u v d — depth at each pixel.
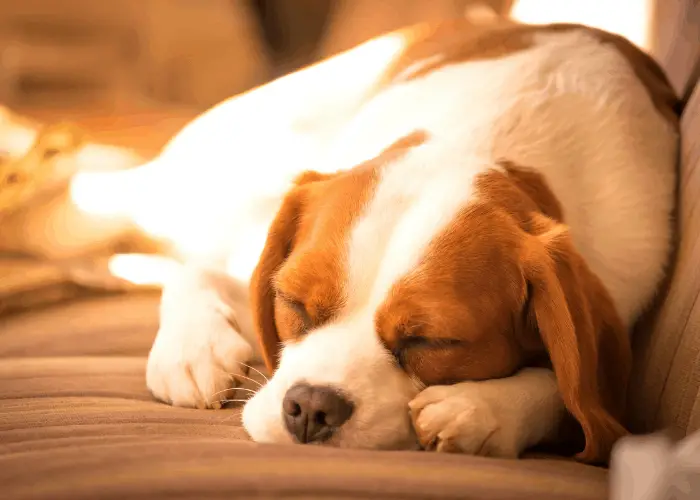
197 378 1.49
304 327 1.44
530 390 1.35
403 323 1.33
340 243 1.39
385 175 1.48
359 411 1.29
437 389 1.31
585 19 2.80
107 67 4.64
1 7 4.52
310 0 5.48
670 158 1.81
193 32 4.85
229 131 2.54
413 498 0.97
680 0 2.28
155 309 2.10
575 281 1.35
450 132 1.64
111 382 1.59
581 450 1.42
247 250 2.00
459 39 2.14
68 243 2.50
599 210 1.63
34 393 1.50
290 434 1.30
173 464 1.02
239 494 0.95
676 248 1.67
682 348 1.40
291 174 2.21
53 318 2.02
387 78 2.19
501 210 1.41
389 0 3.96
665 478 0.81
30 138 2.77
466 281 1.34
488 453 1.27
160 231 2.60
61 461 1.04
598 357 1.40
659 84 1.99
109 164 2.77
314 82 2.44
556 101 1.72
